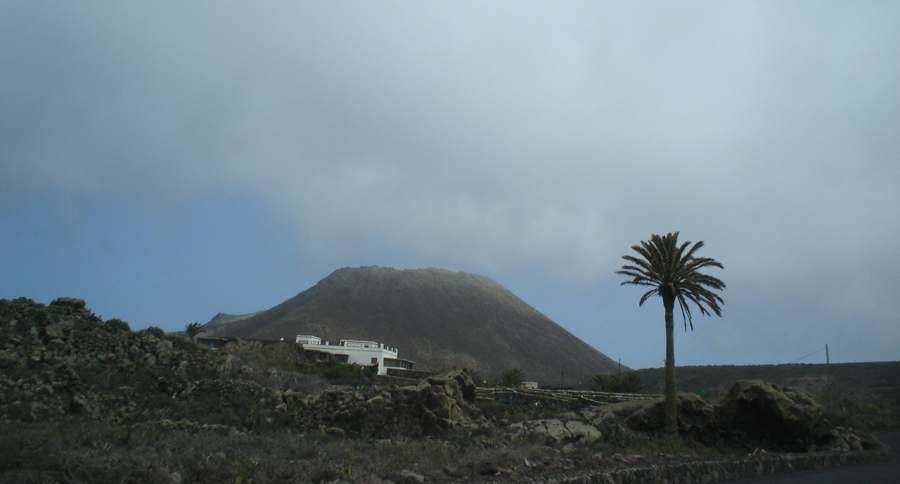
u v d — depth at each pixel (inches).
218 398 1464.1
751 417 1739.7
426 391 1483.8
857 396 3592.5
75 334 1470.2
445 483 813.9
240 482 674.8
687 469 1182.3
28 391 1156.5
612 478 981.2
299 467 771.4
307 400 1499.8
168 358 1590.8
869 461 1717.5
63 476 570.3
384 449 1054.4
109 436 799.1
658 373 5098.4
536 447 1180.5
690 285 1679.4
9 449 609.0
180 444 838.5
